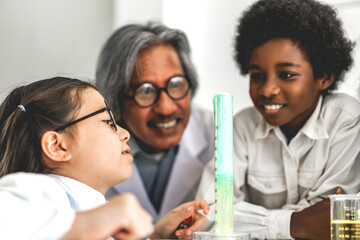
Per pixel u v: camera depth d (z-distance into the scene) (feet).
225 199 2.16
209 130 4.59
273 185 3.57
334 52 3.33
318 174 3.35
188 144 4.50
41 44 7.45
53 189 2.12
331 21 3.31
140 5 5.92
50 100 2.47
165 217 3.22
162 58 4.08
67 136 2.40
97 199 2.41
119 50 4.09
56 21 7.29
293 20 3.25
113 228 1.61
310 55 3.27
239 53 3.70
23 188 1.92
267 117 3.40
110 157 2.43
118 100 4.15
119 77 4.06
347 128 3.29
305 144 3.42
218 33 4.97
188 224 3.18
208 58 4.99
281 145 3.57
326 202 3.10
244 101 4.55
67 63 7.13
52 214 1.66
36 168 2.41
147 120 4.13
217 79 4.86
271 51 3.28
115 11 6.33
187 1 5.31
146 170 4.44
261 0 3.53
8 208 1.71
